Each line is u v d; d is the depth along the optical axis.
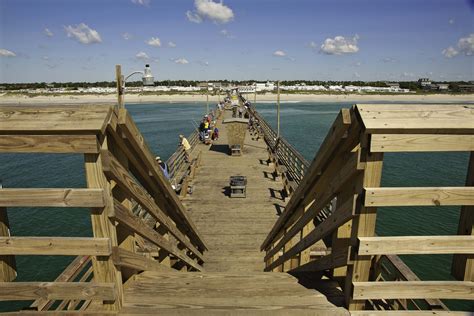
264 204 8.02
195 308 2.23
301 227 3.11
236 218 7.23
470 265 1.91
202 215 7.38
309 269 2.82
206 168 11.54
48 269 9.86
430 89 145.50
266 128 18.59
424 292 1.97
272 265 4.51
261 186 9.44
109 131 1.76
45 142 1.69
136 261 2.33
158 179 2.56
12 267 1.98
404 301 2.65
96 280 1.99
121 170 1.93
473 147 1.71
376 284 1.99
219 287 2.55
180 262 4.41
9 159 26.27
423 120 1.65
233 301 2.33
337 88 150.00
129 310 2.17
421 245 1.85
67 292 1.95
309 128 41.25
